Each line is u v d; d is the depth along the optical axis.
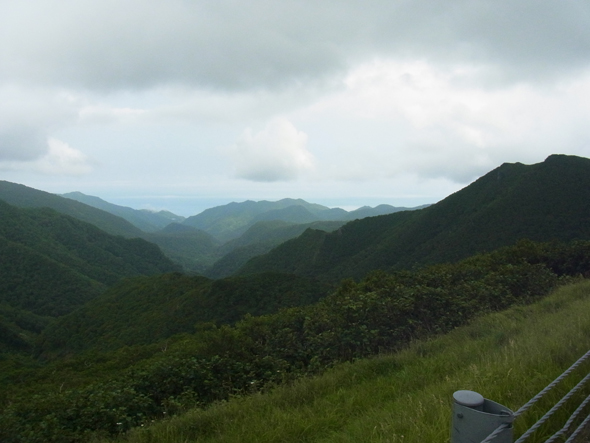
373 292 7.99
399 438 2.71
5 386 12.84
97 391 5.97
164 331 35.47
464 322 7.22
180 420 4.27
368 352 6.19
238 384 5.78
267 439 3.36
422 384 4.18
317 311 7.71
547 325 5.20
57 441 4.76
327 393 4.48
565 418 2.61
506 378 3.31
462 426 1.84
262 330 7.23
